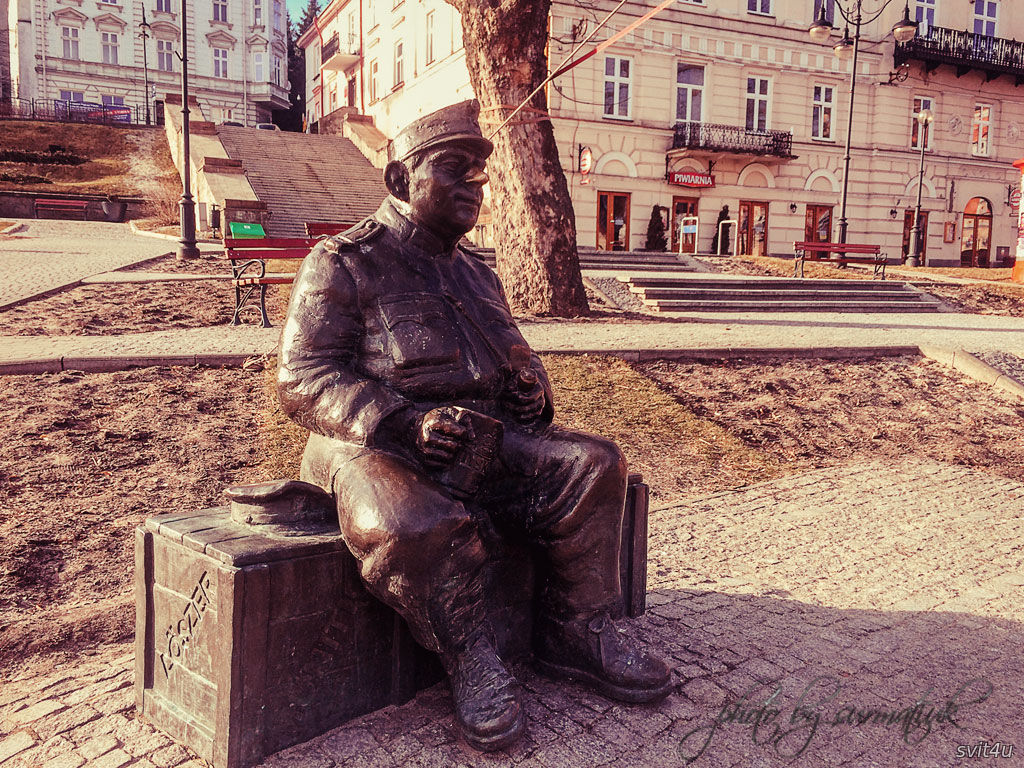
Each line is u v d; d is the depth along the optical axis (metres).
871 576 4.17
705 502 5.47
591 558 2.79
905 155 30.88
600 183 27.09
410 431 2.61
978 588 4.04
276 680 2.41
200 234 22.98
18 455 5.24
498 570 2.86
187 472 5.29
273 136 35.91
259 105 62.28
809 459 6.61
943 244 32.34
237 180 26.20
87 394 6.36
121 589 3.90
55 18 54.75
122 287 11.45
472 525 2.47
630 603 3.47
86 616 3.56
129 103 57.59
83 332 8.85
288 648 2.42
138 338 8.44
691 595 3.83
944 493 5.79
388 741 2.50
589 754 2.46
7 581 3.87
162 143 40.53
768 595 3.86
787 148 28.70
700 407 7.52
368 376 2.72
